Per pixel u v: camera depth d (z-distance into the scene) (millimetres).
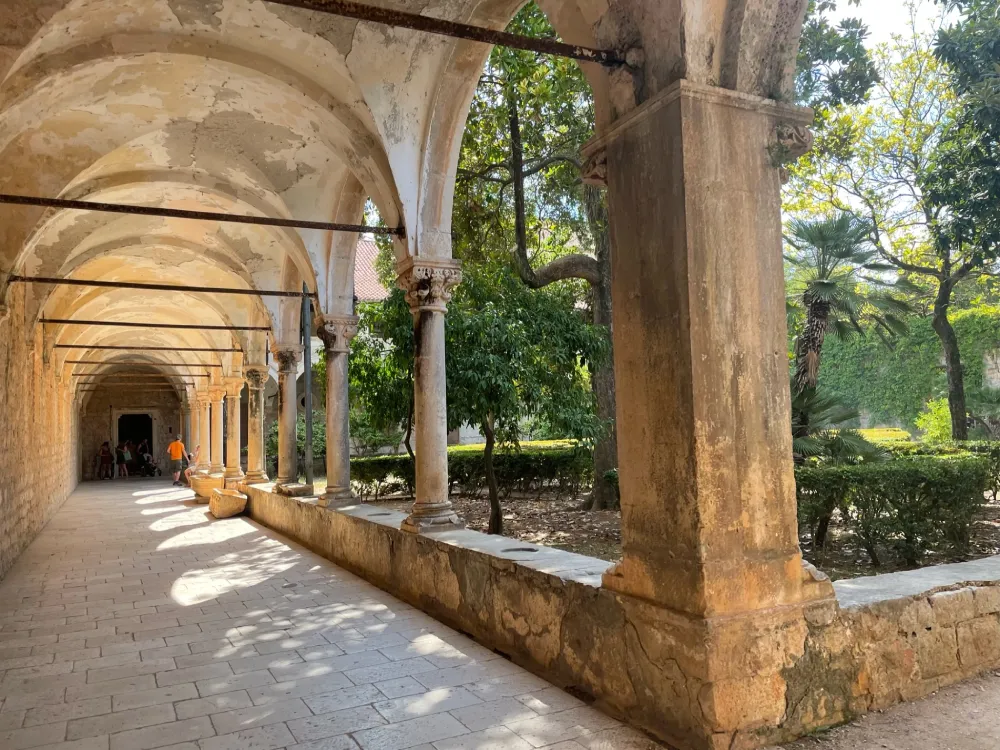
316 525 8648
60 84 5480
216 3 5297
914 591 3525
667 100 3137
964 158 9148
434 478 6012
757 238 3266
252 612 5707
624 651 3373
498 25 5422
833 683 3174
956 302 18031
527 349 8695
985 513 9656
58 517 13453
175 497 17781
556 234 13820
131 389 27484
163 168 8172
